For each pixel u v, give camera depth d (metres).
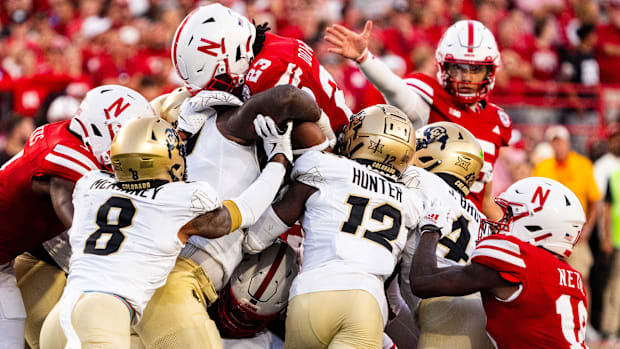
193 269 12.78
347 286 12.23
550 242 12.95
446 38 17.55
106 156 13.92
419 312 13.87
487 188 17.92
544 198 12.95
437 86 17.62
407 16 38.03
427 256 12.84
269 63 13.97
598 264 29.42
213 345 12.30
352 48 16.45
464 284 12.47
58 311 11.81
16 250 14.50
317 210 12.92
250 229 13.09
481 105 18.12
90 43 35.94
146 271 11.77
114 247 11.80
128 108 14.00
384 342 14.45
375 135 13.18
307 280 12.49
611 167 29.92
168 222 11.87
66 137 14.12
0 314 14.27
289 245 14.11
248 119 12.84
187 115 13.37
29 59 34.06
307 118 12.95
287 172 13.32
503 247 12.43
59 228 14.59
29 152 14.14
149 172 11.98
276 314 13.89
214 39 13.62
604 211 29.31
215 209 12.04
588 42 36.56
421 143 14.70
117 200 12.04
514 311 12.47
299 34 36.72
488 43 17.27
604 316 29.03
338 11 38.53
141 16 38.06
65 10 38.28
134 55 35.16
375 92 31.14
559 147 29.53
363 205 12.84
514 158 31.75
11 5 39.28
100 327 11.20
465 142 14.60
